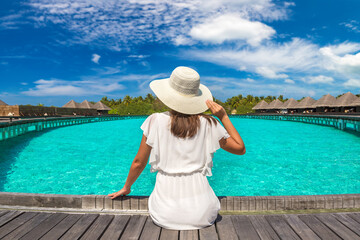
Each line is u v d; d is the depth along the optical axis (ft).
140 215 6.56
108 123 111.55
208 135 5.29
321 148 36.60
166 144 5.14
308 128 77.61
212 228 5.62
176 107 4.87
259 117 166.71
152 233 5.50
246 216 6.57
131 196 7.07
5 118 76.89
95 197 7.11
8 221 6.23
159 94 5.02
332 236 5.59
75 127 83.35
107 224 6.09
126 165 26.37
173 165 5.26
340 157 29.58
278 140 46.96
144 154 5.30
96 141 46.52
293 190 18.30
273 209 7.19
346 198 7.26
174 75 4.98
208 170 5.42
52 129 72.54
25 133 57.62
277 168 24.54
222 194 17.74
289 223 6.19
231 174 22.61
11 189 18.43
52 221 6.26
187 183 5.29
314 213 6.88
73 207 7.20
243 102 316.19
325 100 139.13
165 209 5.36
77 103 154.71
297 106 164.35
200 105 5.02
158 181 5.55
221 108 5.21
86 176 22.03
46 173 22.91
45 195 7.27
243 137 53.06
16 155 31.45
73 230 5.79
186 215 5.28
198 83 4.99
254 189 18.69
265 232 5.76
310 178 21.07
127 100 302.04
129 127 84.64
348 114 104.83
